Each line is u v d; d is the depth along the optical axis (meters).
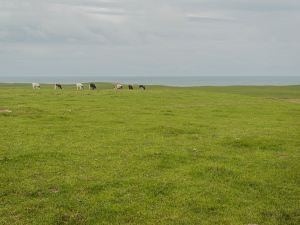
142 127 31.77
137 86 97.62
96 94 59.72
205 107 47.47
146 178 18.80
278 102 57.16
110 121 34.44
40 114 36.72
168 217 14.91
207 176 19.47
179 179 18.84
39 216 14.68
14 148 23.42
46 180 18.16
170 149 24.53
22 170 19.47
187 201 16.39
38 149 23.42
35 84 84.25
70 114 37.75
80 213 15.04
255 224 14.57
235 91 99.25
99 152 23.20
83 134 28.36
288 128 33.62
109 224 14.34
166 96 58.84
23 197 16.30
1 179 18.09
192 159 22.47
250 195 17.38
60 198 16.27
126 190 17.30
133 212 15.26
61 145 24.69
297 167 21.69
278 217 15.33
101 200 16.19
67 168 20.05
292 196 17.47
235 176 19.67
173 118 37.53
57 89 75.81
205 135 29.52
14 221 14.26
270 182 19.11
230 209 15.80
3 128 29.62
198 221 14.70
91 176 18.84
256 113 43.19
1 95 54.53
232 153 24.30
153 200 16.38
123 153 23.14
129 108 43.84
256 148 25.91
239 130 31.86
